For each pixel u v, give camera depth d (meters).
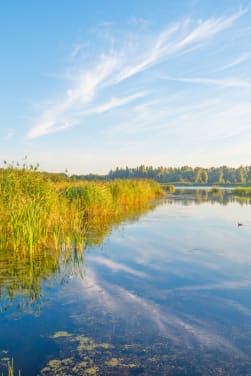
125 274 8.61
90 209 18.39
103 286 7.72
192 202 33.00
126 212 22.73
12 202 11.21
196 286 7.74
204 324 5.84
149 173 152.75
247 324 5.83
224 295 7.16
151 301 6.85
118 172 154.25
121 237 13.46
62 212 14.09
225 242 12.60
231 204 30.58
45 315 6.18
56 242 10.66
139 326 5.78
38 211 11.26
